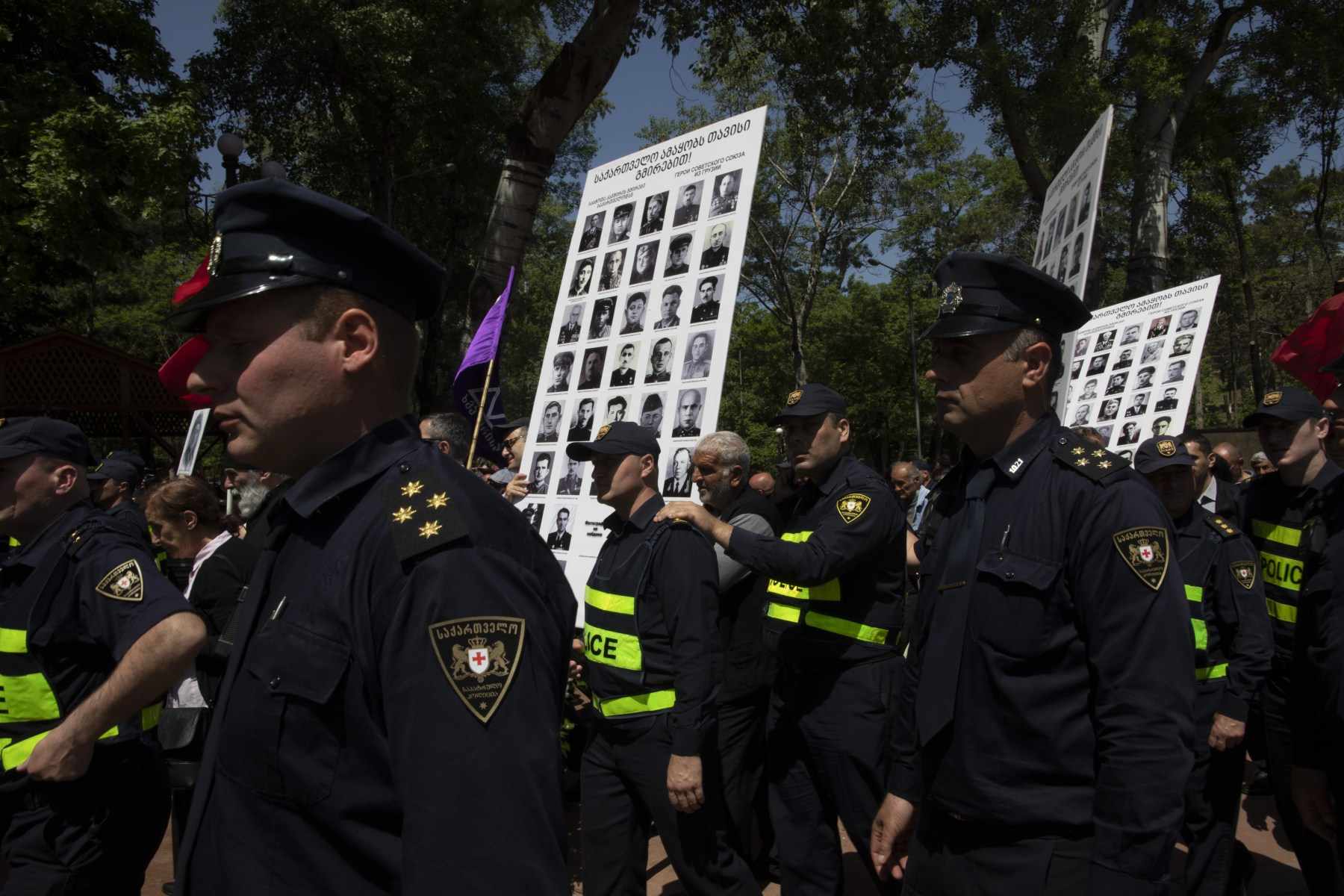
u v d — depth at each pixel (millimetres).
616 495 3568
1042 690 2008
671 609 3332
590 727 3656
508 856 1021
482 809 1028
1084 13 17188
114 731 2930
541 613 1195
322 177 24734
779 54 14258
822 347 46750
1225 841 4023
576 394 4266
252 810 1190
